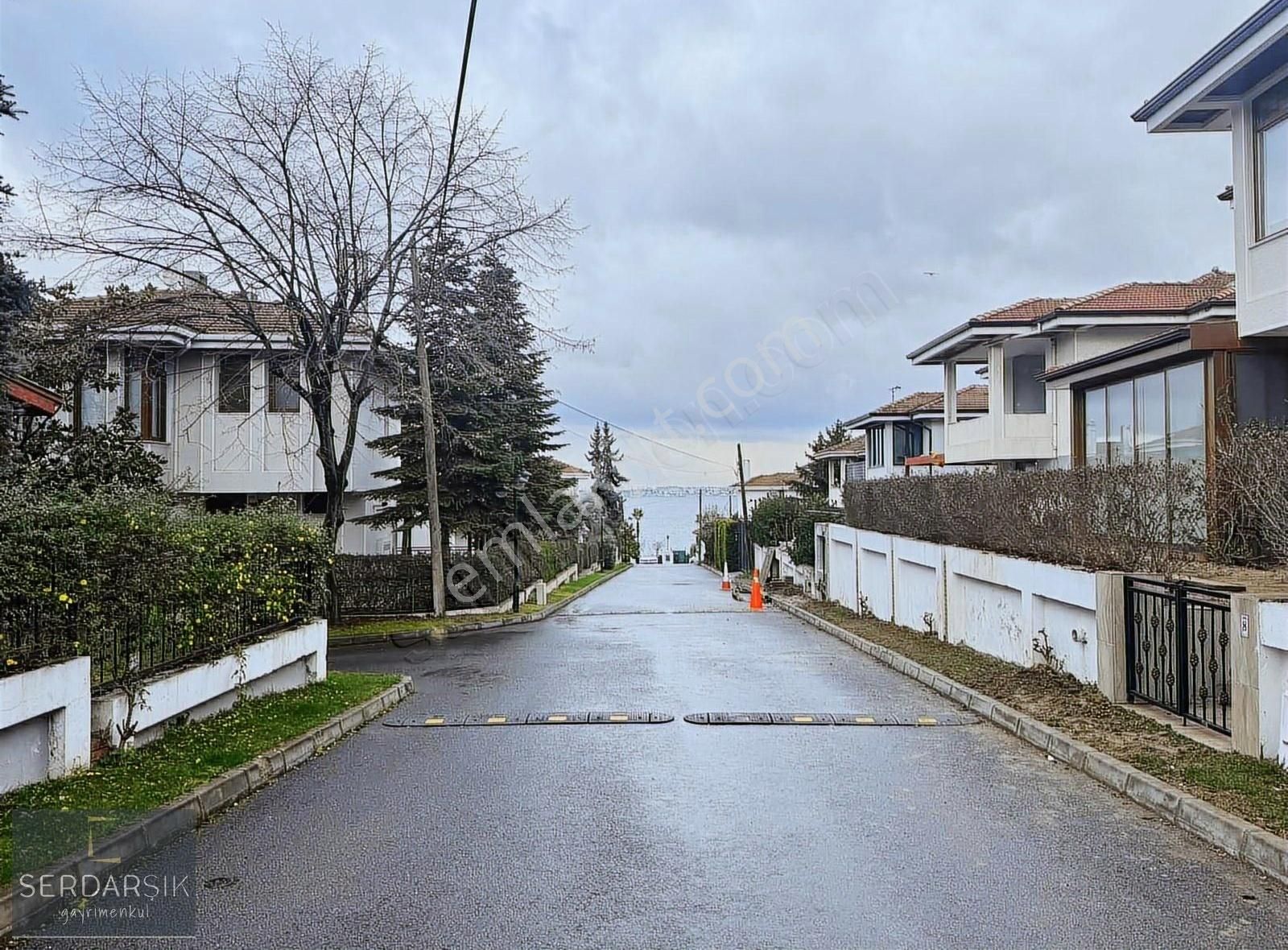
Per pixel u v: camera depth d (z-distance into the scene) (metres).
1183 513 10.80
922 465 41.53
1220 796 6.70
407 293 20.45
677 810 7.06
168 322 19.69
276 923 5.05
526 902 5.31
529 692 12.56
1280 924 4.98
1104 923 4.98
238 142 18.31
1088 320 25.98
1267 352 15.66
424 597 24.94
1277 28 13.28
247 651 10.32
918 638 16.45
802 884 5.56
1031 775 8.04
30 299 11.36
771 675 13.73
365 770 8.35
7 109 10.95
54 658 7.33
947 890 5.46
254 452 25.45
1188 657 9.62
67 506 7.79
